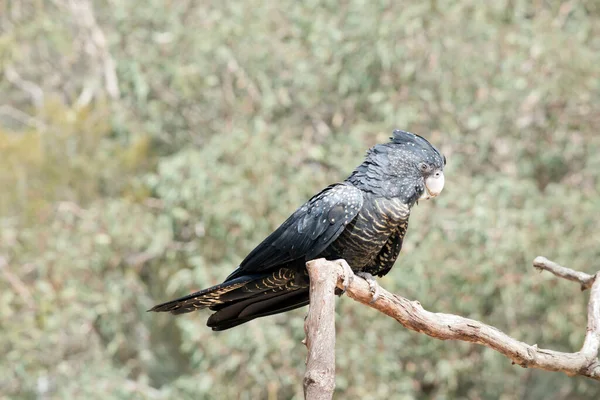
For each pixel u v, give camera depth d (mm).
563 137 16094
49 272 15406
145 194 16266
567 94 15383
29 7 18438
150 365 18469
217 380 14906
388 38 15273
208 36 15930
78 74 20156
